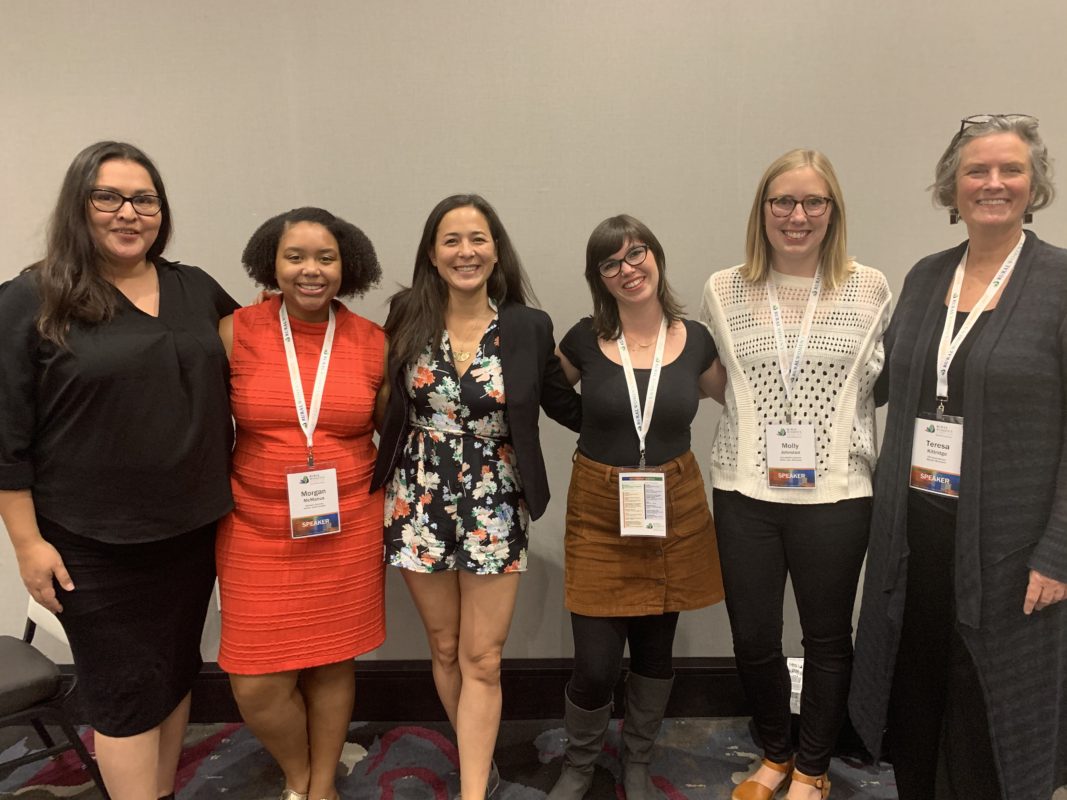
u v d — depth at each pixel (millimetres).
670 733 2094
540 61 1909
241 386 1521
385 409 1650
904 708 1521
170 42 1910
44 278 1290
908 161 1945
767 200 1502
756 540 1609
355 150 1958
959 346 1333
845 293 1536
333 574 1575
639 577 1611
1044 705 1313
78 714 2152
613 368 1597
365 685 2160
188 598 1531
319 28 1901
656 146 1942
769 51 1896
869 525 1562
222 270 2020
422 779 1895
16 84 1931
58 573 1366
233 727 2135
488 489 1567
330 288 1527
